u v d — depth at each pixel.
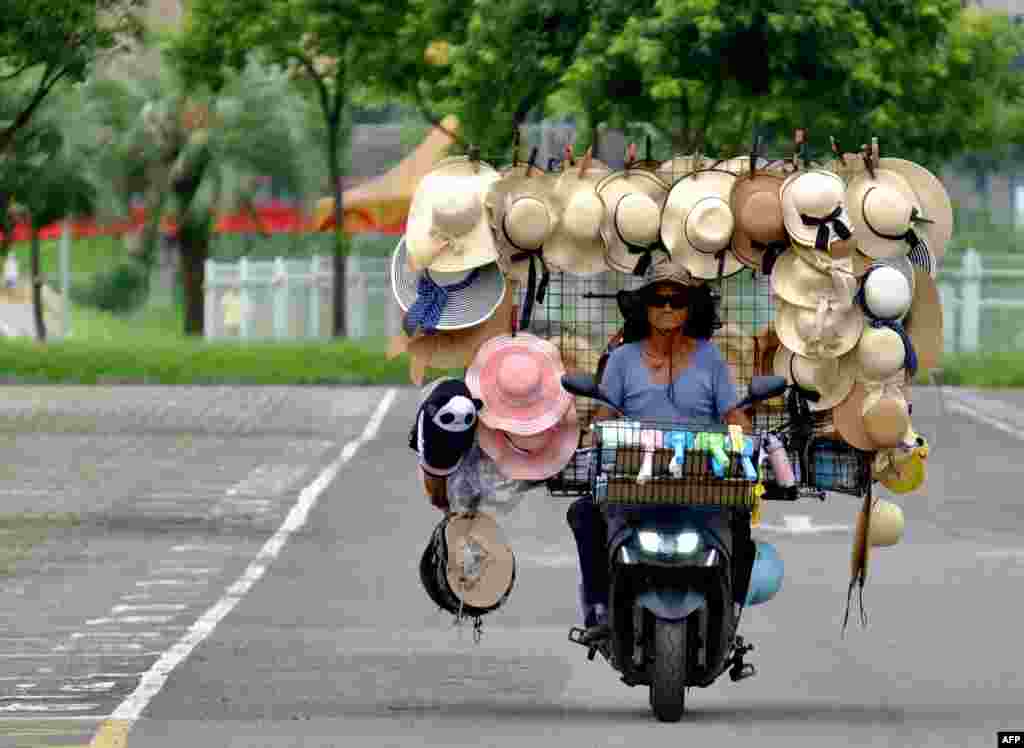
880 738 22.58
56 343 116.12
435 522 47.56
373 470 59.84
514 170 25.27
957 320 113.06
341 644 30.08
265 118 144.75
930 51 84.00
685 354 24.11
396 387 95.69
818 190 24.45
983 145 89.38
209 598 35.44
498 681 26.72
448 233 25.12
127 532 45.47
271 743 22.25
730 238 24.83
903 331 24.94
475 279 25.34
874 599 34.94
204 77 109.31
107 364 101.19
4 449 65.31
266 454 64.62
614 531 23.62
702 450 22.98
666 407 24.00
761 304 25.25
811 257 24.67
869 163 25.14
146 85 142.88
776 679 26.84
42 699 25.34
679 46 78.25
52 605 34.56
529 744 22.12
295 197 148.38
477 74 84.56
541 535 45.16
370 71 105.44
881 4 81.88
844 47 78.44
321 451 65.75
